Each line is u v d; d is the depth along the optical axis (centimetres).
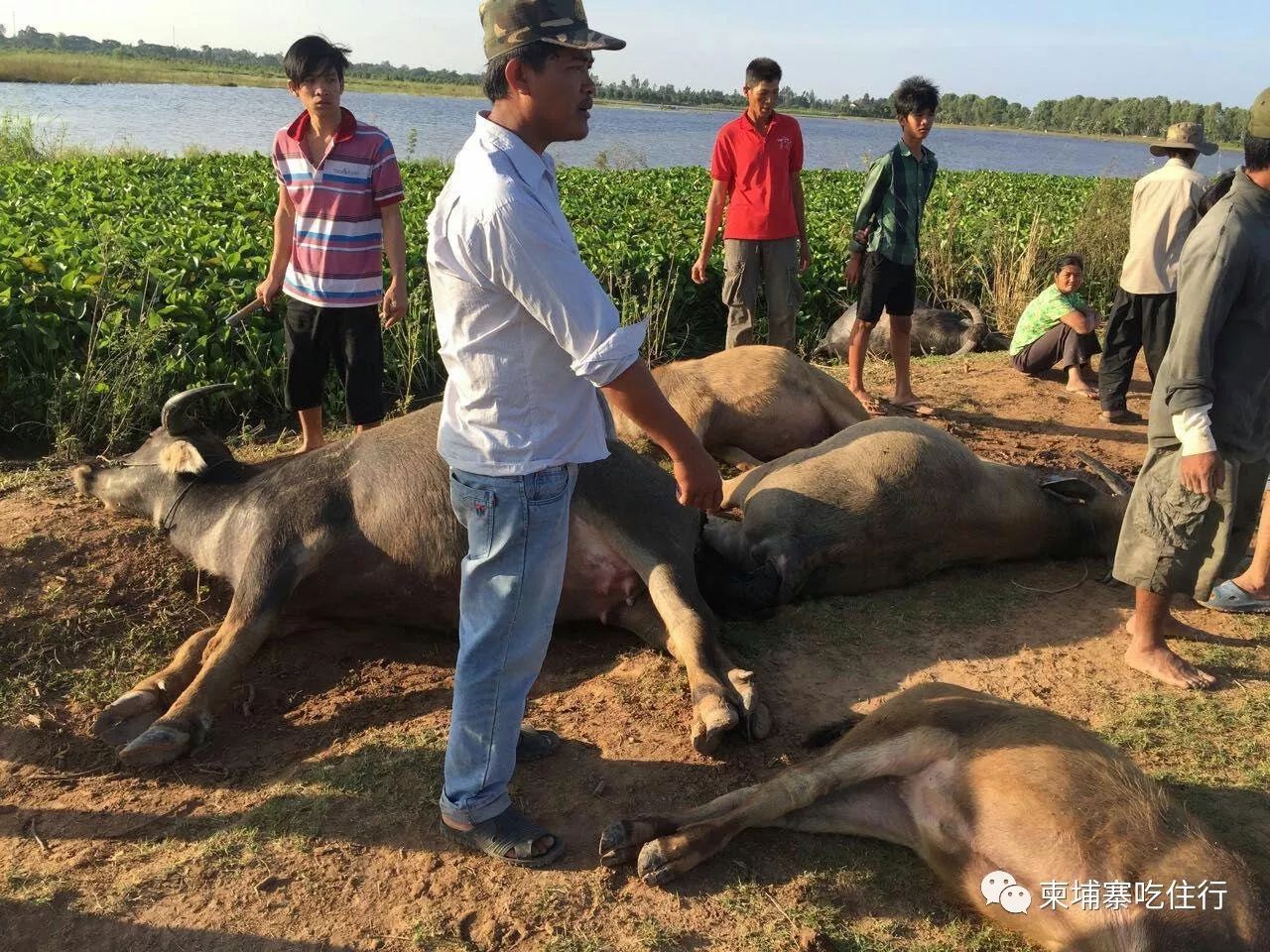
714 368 662
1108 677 443
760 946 300
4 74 10325
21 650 456
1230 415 404
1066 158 5731
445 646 482
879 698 425
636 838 326
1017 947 305
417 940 302
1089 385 877
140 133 4631
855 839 346
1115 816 294
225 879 328
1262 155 379
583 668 457
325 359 626
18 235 1006
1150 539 424
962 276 1307
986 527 527
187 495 500
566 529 305
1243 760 387
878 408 786
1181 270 399
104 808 368
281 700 436
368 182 588
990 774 312
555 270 264
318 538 447
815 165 4388
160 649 471
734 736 397
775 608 489
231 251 1002
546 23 265
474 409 288
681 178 2353
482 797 324
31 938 306
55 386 731
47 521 545
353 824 350
